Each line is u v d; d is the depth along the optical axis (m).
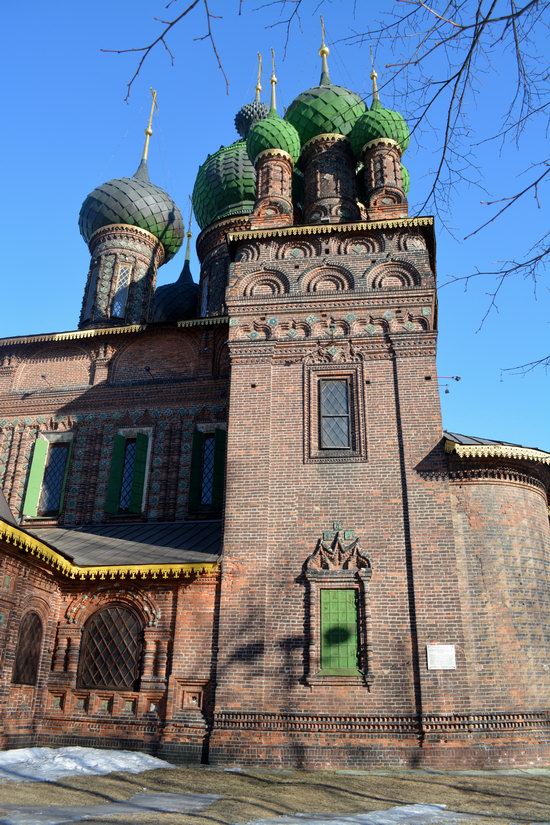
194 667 14.77
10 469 21.22
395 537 15.26
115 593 15.90
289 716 13.91
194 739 14.13
